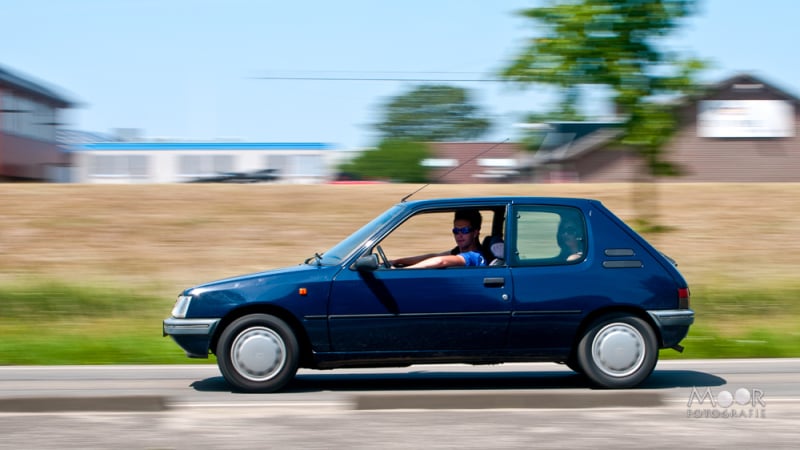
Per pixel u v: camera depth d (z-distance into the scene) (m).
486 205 7.82
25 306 14.48
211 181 38.91
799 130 43.44
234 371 7.51
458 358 7.59
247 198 24.95
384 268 7.64
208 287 7.58
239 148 38.88
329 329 7.49
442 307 7.50
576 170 34.16
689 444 5.67
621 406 6.96
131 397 6.86
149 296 15.62
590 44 12.43
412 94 72.25
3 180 39.25
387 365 7.61
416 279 7.54
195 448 5.61
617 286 7.62
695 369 9.09
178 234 21.39
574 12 12.38
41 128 43.75
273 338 7.52
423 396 6.90
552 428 6.13
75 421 6.41
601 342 7.60
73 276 17.56
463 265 7.68
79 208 23.62
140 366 9.62
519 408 6.88
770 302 14.76
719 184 27.92
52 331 12.66
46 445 5.70
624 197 25.11
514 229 7.73
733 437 5.87
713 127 43.12
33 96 42.59
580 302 7.57
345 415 6.60
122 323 13.53
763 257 19.81
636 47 12.42
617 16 12.40
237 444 5.70
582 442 5.73
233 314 7.60
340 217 23.19
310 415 6.61
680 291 7.69
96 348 10.62
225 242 20.80
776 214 23.86
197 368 9.44
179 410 6.82
